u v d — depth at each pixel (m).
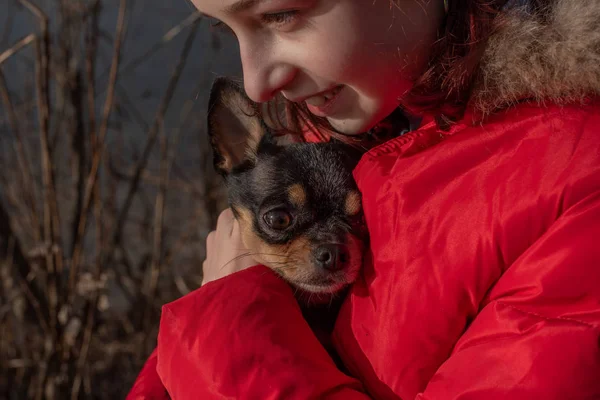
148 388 0.66
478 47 0.56
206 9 0.57
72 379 1.01
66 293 1.01
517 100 0.56
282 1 0.55
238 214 0.73
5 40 1.28
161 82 1.65
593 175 0.52
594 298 0.52
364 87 0.58
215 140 0.76
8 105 1.04
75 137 1.06
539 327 0.52
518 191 0.54
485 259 0.55
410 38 0.57
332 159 0.71
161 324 0.62
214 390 0.58
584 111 0.54
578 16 0.54
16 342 1.13
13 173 1.17
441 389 0.54
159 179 1.20
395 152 0.60
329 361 0.60
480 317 0.54
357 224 0.69
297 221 0.69
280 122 0.74
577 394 0.51
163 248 1.23
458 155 0.56
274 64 0.58
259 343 0.58
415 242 0.57
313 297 0.70
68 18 1.07
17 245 1.06
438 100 0.57
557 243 0.52
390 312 0.57
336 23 0.56
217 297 0.61
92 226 1.25
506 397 0.52
